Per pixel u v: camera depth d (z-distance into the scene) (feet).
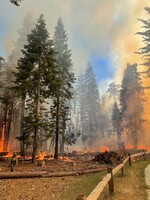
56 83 92.79
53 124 105.40
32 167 73.15
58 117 107.96
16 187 45.16
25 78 93.81
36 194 40.45
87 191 38.24
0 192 40.86
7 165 75.46
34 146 86.17
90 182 45.47
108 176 30.60
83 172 61.67
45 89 98.22
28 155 114.32
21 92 90.58
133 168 58.39
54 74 96.89
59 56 121.90
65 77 116.26
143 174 49.62
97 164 81.30
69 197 36.40
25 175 54.60
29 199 37.32
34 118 88.48
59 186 46.68
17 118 153.89
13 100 133.28
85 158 104.68
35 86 90.63
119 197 31.32
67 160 96.63
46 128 89.92
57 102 109.40
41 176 56.03
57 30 131.64
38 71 90.48
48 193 41.01
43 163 77.82
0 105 151.43
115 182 40.55
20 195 39.58
